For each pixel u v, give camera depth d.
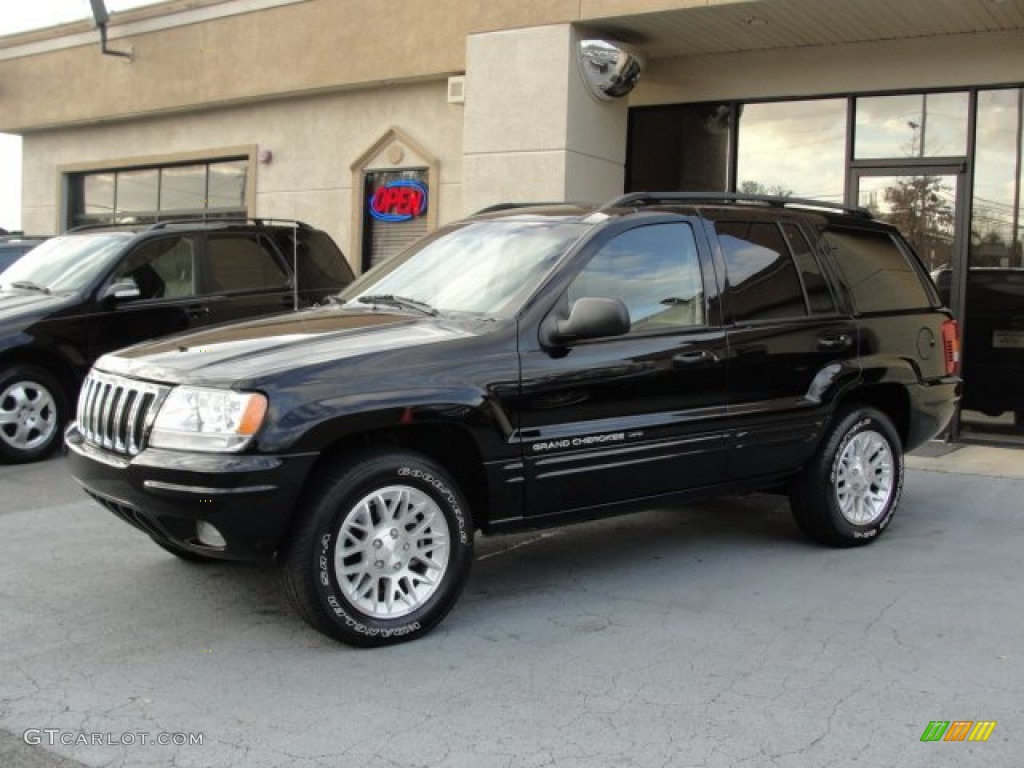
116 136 15.79
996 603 5.16
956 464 8.79
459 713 3.86
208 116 14.52
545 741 3.64
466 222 6.00
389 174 12.75
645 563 5.88
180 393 4.34
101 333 8.70
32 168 17.19
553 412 4.85
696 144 11.12
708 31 10.09
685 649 4.52
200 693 4.04
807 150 10.53
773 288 5.81
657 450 5.20
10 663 4.35
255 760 3.50
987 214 9.69
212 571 5.64
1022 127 9.48
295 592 4.34
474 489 4.88
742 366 5.53
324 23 12.68
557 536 6.50
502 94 10.62
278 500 4.19
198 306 9.23
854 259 6.39
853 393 6.20
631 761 3.49
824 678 4.20
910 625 4.83
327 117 13.23
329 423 4.26
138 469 4.30
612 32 10.34
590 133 10.64
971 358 9.79
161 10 14.38
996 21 9.30
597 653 4.47
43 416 8.63
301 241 10.23
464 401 4.56
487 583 5.50
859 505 6.20
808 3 9.07
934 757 3.53
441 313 5.10
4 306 8.52
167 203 15.42
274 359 4.42
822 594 5.30
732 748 3.58
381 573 4.49
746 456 5.59
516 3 10.51
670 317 5.32
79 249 9.34
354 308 5.45
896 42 9.96
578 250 5.10
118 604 5.10
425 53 11.78
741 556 6.02
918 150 9.96
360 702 3.96
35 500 7.30
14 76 16.58
